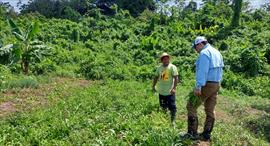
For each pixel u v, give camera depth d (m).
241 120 10.72
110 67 19.22
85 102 11.06
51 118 9.28
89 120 8.81
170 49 25.16
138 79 18.11
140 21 36.84
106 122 8.77
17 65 17.98
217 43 27.52
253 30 31.06
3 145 7.38
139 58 22.88
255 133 9.52
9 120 9.24
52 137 7.84
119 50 24.53
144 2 46.12
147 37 27.48
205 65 7.14
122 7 46.31
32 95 12.93
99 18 35.12
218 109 12.23
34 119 9.21
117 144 7.29
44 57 20.12
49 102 11.80
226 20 34.12
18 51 17.38
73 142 7.52
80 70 19.05
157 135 7.34
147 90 14.15
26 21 32.75
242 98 15.11
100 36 29.03
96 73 18.20
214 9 36.81
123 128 8.27
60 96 12.80
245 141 8.36
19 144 7.42
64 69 19.25
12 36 25.03
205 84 7.34
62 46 24.69
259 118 10.92
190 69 19.97
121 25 32.56
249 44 26.20
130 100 11.32
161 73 9.27
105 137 7.66
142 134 7.77
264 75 20.16
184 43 26.22
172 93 9.24
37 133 7.95
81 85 15.72
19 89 13.76
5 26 27.98
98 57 21.62
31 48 17.92
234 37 29.08
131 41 27.55
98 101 11.25
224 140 7.99
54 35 26.88
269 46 24.36
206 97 7.52
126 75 18.23
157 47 25.41
